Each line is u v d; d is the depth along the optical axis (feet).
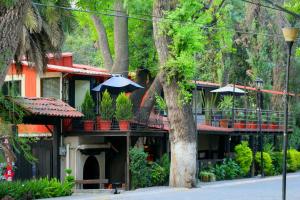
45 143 89.56
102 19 111.34
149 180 87.76
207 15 85.97
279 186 88.33
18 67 83.46
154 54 104.22
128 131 84.94
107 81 92.84
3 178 82.99
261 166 111.04
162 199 68.69
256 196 72.13
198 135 110.73
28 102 81.92
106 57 106.52
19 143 70.59
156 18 86.79
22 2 38.60
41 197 73.05
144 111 92.84
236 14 136.05
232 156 109.50
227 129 107.04
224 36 108.37
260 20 138.92
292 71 142.41
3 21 37.99
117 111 85.35
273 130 120.88
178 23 83.66
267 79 142.31
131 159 84.84
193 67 85.81
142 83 106.01
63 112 84.12
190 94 86.43
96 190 80.94
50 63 98.07
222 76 134.51
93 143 91.86
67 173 82.38
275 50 141.38
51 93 92.79
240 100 131.54
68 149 88.99
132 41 105.19
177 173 87.25
